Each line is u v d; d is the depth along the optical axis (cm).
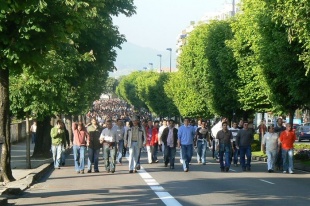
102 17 4847
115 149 3634
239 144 3859
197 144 4472
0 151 2375
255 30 4488
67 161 5003
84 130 3662
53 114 4156
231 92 6594
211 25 7162
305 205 2103
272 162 3734
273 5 3175
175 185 2823
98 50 4991
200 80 8075
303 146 5878
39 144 5066
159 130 4531
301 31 2947
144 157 5556
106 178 3231
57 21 2198
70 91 4922
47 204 2138
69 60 3922
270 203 2152
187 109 9612
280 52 3850
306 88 3888
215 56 6938
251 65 5603
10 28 2138
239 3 5550
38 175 3291
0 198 2098
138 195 2408
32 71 2312
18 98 3703
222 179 3158
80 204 2133
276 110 5047
